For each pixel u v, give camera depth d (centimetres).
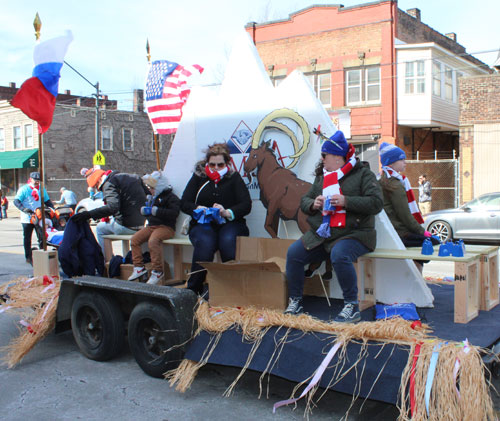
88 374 433
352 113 2258
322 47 2294
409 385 292
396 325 321
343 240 377
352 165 389
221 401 377
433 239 462
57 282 516
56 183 3234
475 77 1884
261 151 501
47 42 527
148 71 679
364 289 424
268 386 404
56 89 540
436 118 2233
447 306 418
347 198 373
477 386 279
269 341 352
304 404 372
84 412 362
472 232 1279
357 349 319
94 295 451
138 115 3669
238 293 411
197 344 384
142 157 3697
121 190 593
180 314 384
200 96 559
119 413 359
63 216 960
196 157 558
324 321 371
